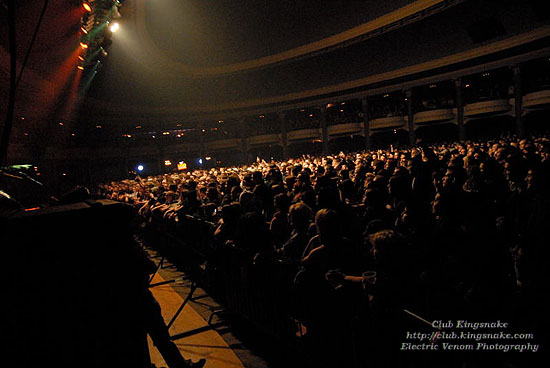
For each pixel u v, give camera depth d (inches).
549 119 1213.1
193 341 168.2
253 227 154.5
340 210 170.1
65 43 404.5
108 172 1665.8
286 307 144.8
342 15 1642.5
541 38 1100.5
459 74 1389.0
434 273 118.1
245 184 341.1
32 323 68.8
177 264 295.1
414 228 156.3
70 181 1294.3
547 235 138.7
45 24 313.1
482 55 1259.8
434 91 1561.3
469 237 114.0
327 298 116.3
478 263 109.7
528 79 1259.8
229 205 186.1
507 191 181.6
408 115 1549.0
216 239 194.2
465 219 116.4
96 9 376.8
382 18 1444.4
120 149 1728.6
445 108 1445.6
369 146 1706.4
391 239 96.6
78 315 73.6
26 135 899.4
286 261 148.7
